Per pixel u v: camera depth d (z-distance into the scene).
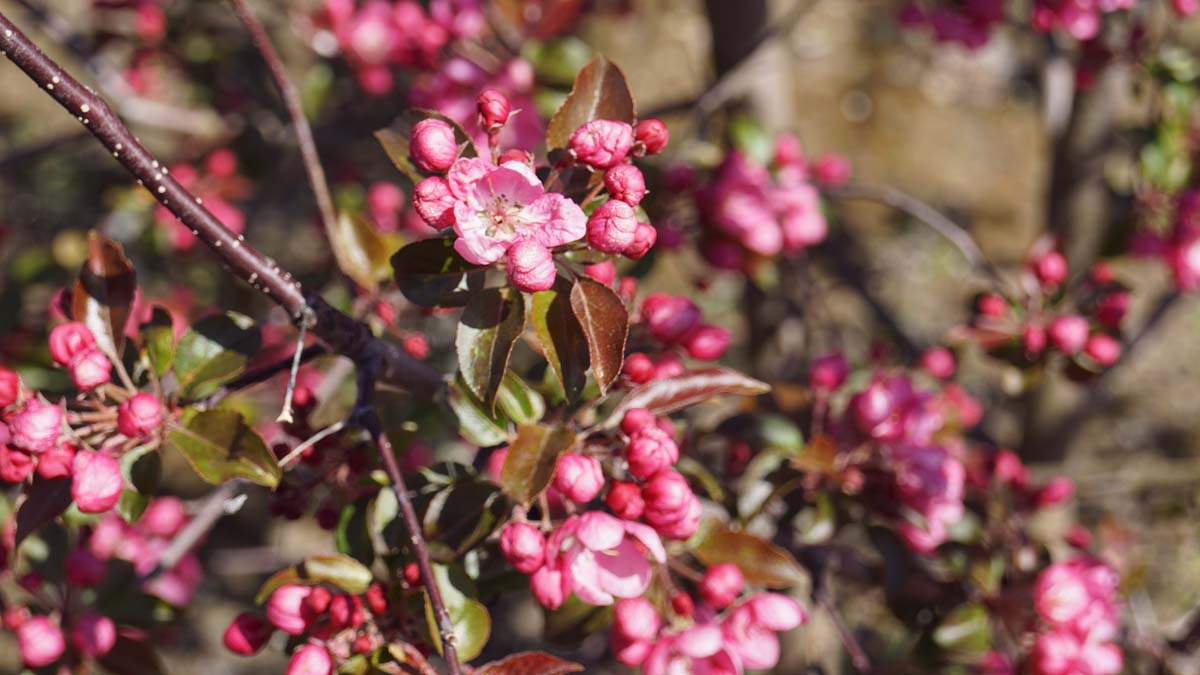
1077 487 1.25
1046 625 0.88
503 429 0.76
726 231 0.97
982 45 1.12
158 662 0.85
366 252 0.84
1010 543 0.91
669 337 0.81
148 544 0.99
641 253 0.71
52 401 0.76
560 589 0.73
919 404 0.87
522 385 0.77
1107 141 1.20
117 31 1.24
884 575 0.87
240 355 0.77
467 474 0.78
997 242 2.46
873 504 0.87
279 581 0.75
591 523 0.72
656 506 0.73
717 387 0.76
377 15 1.03
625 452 0.74
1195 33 1.65
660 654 0.76
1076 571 0.87
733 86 1.03
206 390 0.77
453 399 0.77
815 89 2.80
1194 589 1.40
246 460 0.74
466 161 0.69
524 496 0.72
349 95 1.28
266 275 0.72
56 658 0.84
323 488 0.86
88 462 0.73
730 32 1.15
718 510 0.83
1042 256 0.95
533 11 1.00
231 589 1.54
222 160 1.21
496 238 0.68
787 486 0.84
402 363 0.77
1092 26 1.04
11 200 1.54
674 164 0.97
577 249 0.71
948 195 2.59
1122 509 1.39
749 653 0.77
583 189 0.71
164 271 1.33
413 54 1.01
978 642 0.88
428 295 0.72
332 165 1.26
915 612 0.90
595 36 1.71
